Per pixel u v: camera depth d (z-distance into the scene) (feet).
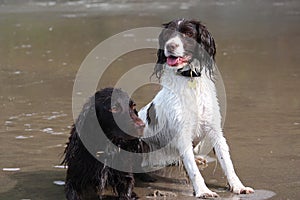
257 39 68.90
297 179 25.84
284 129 33.55
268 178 26.08
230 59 56.75
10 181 25.89
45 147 30.50
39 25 84.02
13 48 64.95
